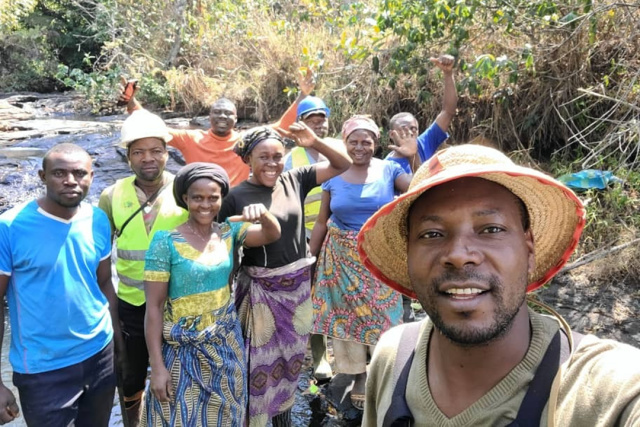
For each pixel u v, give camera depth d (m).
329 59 7.25
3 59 19.30
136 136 2.65
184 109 11.70
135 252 2.75
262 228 2.45
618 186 4.34
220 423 2.34
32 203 2.29
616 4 4.30
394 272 1.16
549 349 0.92
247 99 9.79
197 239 2.35
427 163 0.98
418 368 1.04
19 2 17.83
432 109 6.20
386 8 5.16
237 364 2.42
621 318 3.54
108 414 2.51
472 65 4.96
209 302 2.33
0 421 2.23
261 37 9.41
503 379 0.93
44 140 9.32
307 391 3.34
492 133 5.75
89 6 19.44
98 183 7.00
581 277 3.97
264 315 2.62
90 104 14.38
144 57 13.61
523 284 0.91
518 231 0.93
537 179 0.88
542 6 4.58
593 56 5.11
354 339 3.13
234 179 4.33
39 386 2.23
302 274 2.71
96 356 2.39
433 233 0.93
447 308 0.90
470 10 4.80
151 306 2.29
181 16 13.34
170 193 2.80
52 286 2.23
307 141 2.76
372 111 6.54
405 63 5.32
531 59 4.59
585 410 0.83
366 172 3.21
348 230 3.13
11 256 2.21
